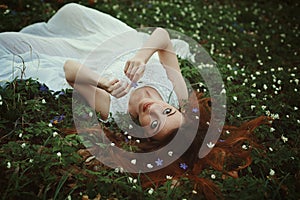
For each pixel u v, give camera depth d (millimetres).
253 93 1929
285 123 1721
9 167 1310
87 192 1309
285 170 1490
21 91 1623
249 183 1364
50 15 2371
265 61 2334
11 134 1490
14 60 1757
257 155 1504
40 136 1501
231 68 2143
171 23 2609
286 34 2736
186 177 1406
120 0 2848
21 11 2434
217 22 2748
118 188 1338
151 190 1315
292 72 2205
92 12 1948
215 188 1349
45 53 1836
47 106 1634
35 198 1263
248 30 2771
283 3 3332
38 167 1334
